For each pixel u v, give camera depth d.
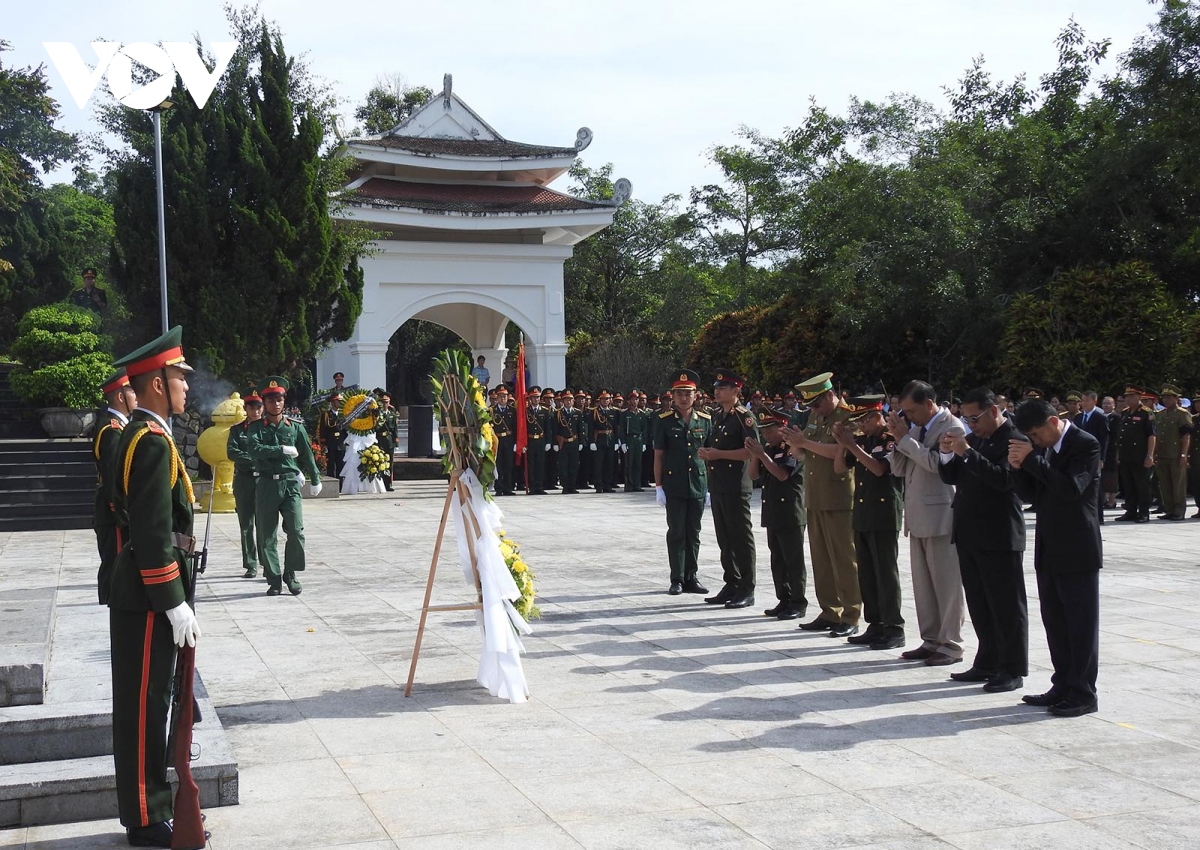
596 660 8.18
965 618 9.77
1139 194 27.33
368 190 31.38
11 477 17.86
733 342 37.47
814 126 37.03
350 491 23.45
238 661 8.18
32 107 36.03
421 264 30.64
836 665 7.99
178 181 21.19
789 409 23.06
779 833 4.82
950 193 28.19
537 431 23.41
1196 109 24.92
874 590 8.66
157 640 4.80
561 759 5.88
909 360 30.95
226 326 21.50
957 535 7.33
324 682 7.56
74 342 21.33
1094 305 24.00
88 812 5.14
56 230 37.38
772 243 47.47
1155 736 6.21
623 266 49.81
